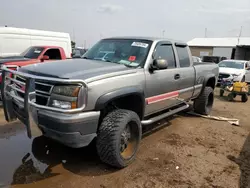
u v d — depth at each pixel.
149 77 3.84
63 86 2.79
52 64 3.58
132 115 3.39
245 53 36.81
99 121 3.37
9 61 7.75
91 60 4.09
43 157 3.63
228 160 3.86
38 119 2.97
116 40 4.58
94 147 4.05
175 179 3.20
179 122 5.83
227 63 14.27
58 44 12.49
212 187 3.06
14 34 10.77
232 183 3.18
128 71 3.49
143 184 3.04
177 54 4.84
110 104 3.52
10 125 4.98
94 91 2.92
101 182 3.04
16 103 3.27
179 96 4.91
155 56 4.11
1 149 3.83
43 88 2.95
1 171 3.17
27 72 3.29
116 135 3.13
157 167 3.50
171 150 4.12
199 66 5.73
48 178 3.07
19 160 3.50
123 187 2.96
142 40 4.28
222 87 10.32
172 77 4.48
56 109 2.78
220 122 6.02
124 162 3.35
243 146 4.50
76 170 3.30
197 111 6.46
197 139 4.74
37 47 9.67
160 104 4.32
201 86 5.92
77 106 2.79
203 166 3.61
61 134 2.81
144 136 4.75
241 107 8.23
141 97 3.68
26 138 4.33
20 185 2.88
